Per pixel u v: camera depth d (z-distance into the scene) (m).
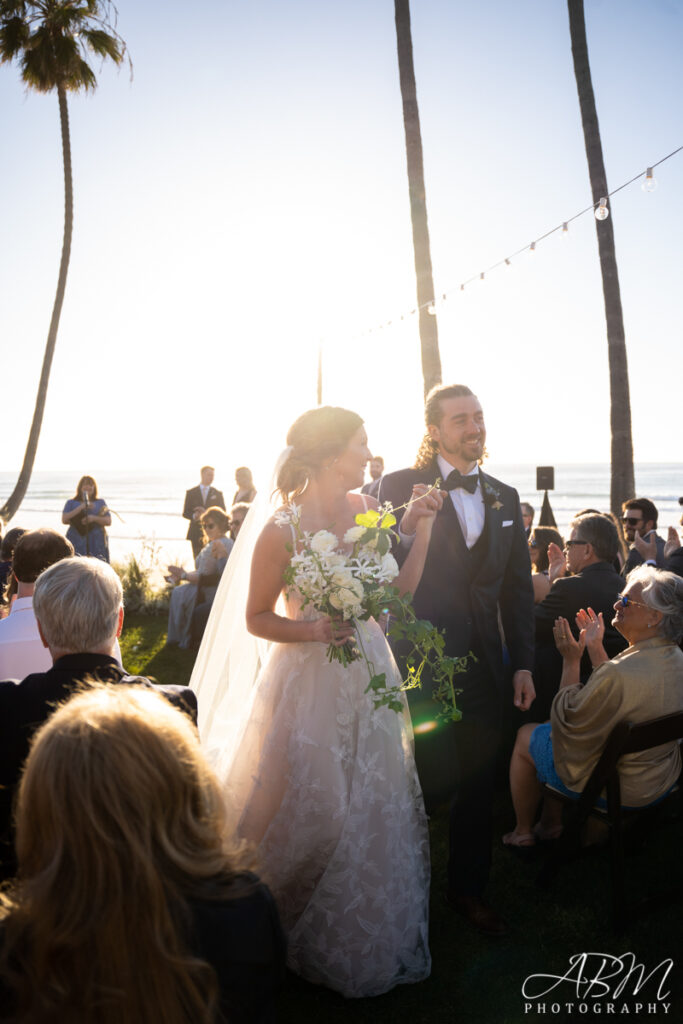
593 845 3.31
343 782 2.33
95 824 0.93
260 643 2.88
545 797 3.36
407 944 2.39
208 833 1.06
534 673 3.69
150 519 41.75
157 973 0.93
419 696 2.80
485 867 2.81
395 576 2.29
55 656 1.93
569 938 2.71
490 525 2.87
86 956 0.92
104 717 1.01
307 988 2.44
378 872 2.32
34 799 0.97
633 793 2.84
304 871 2.38
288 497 2.60
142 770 0.97
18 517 45.72
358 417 2.57
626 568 5.09
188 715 1.91
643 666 2.73
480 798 2.82
